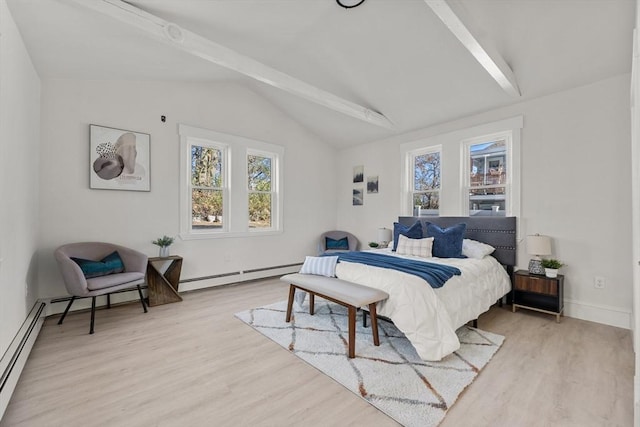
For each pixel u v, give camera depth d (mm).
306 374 2068
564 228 3270
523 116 3561
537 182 3455
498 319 3135
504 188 3789
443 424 1580
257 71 3119
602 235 3035
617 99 2943
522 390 1877
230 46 3365
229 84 4559
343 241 5473
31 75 2641
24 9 1997
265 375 2055
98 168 3391
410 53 3301
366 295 2354
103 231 3434
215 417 1636
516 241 3586
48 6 2006
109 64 3086
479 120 3951
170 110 3963
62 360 2230
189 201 4195
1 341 1793
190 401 1771
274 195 5191
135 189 3658
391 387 1905
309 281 2801
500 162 3834
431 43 3100
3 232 1851
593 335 2713
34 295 2799
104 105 3445
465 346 2479
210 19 2658
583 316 3135
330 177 5973
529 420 1607
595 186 3074
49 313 3078
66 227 3193
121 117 3566
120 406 1719
